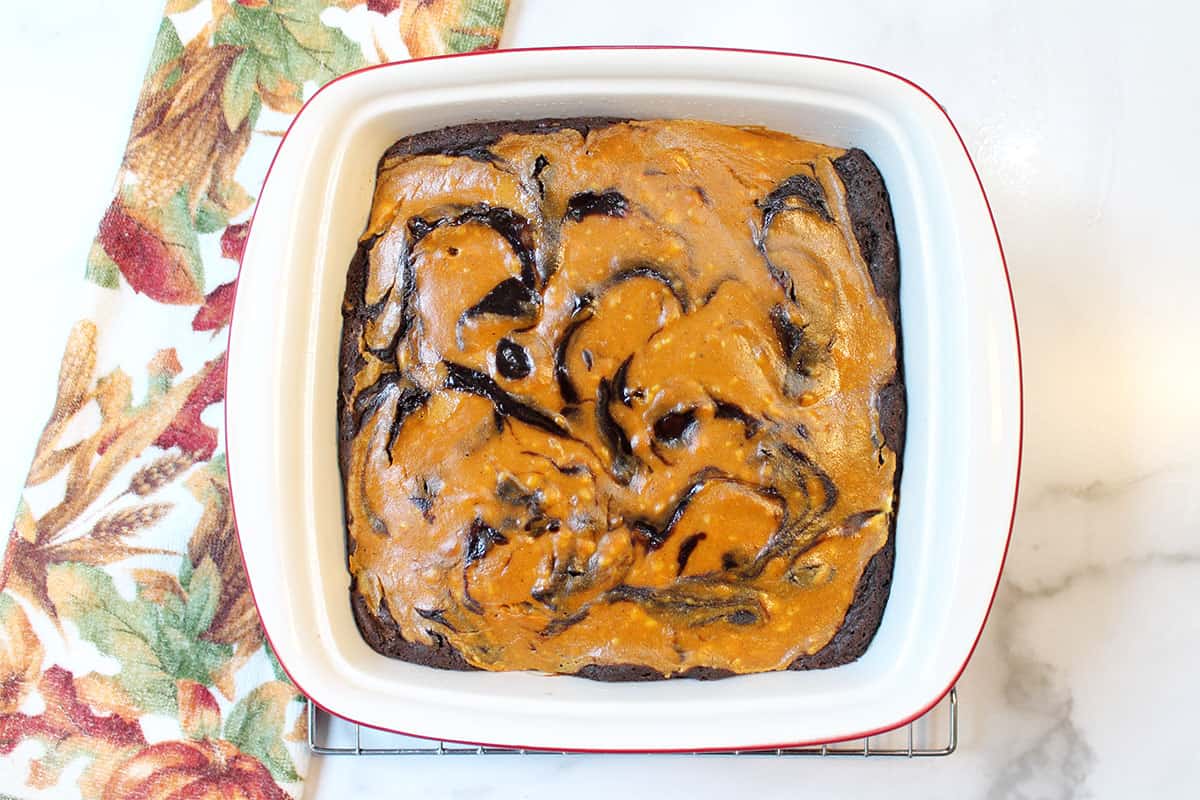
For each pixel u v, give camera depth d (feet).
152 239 1.79
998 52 1.85
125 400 1.77
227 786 1.72
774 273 1.60
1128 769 1.77
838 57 1.85
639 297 1.58
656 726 1.49
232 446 1.52
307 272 1.55
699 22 1.85
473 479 1.57
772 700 1.52
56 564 1.74
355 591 1.59
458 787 1.77
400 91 1.57
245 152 1.81
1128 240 1.82
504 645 1.58
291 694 1.74
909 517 1.58
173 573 1.75
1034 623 1.79
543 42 1.84
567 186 1.61
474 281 1.59
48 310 1.87
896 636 1.55
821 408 1.59
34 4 1.87
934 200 1.56
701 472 1.57
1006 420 1.51
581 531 1.56
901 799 1.77
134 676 1.73
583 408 1.57
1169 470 1.79
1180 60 1.84
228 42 1.81
